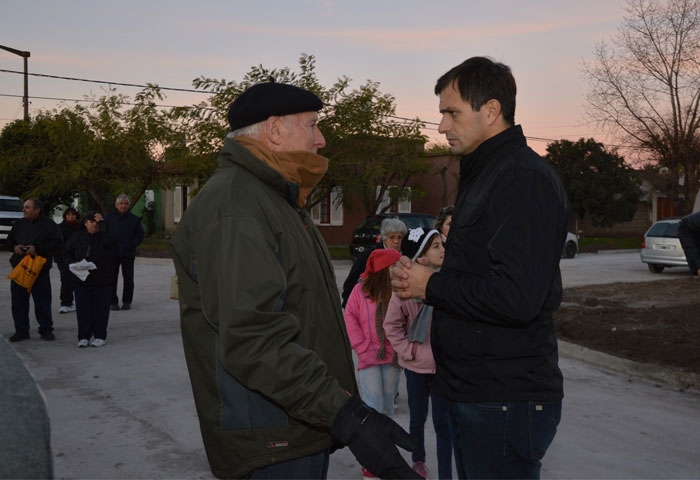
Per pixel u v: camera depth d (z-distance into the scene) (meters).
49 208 27.75
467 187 2.28
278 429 1.87
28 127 25.80
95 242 7.72
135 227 10.78
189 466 4.17
